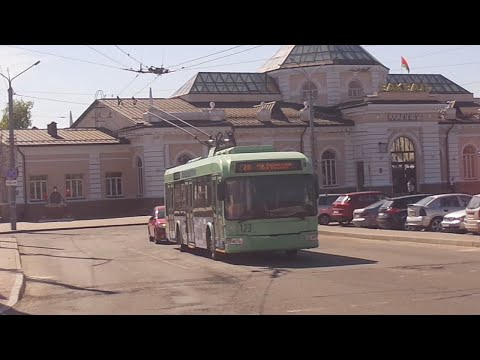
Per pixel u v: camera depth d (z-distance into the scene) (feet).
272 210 63.77
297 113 190.19
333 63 197.36
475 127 199.21
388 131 182.50
